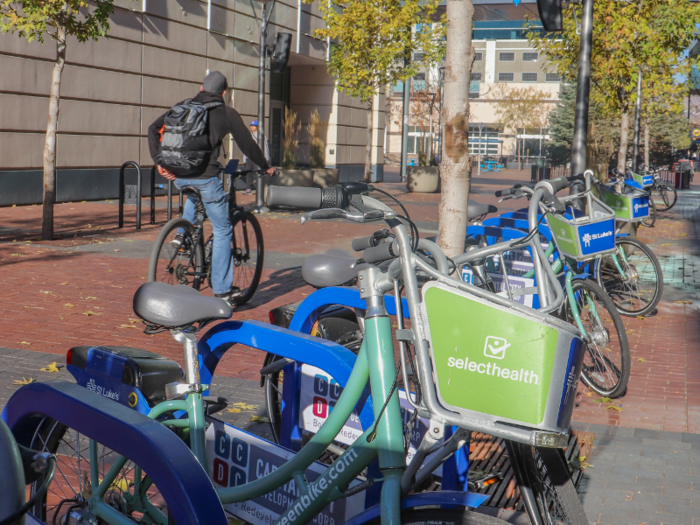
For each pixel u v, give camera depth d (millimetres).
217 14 20797
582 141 8031
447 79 4594
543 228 5988
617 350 4906
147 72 18406
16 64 14867
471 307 1848
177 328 2605
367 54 22234
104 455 2516
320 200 2086
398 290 2100
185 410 2551
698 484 3613
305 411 3219
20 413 2141
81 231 11711
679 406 4816
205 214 6516
